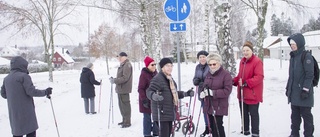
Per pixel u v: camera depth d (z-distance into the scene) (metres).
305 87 4.66
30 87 4.97
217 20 8.89
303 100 4.76
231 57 8.85
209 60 4.86
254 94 5.19
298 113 4.98
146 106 5.59
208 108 4.96
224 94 4.68
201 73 5.85
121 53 6.93
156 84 4.66
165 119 4.67
